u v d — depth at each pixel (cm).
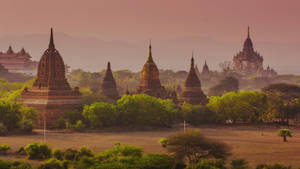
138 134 17850
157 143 15350
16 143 14538
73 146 14325
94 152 13000
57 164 10944
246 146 15338
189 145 11306
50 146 14200
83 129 18512
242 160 11294
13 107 17812
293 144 15912
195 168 10412
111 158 11256
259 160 12838
